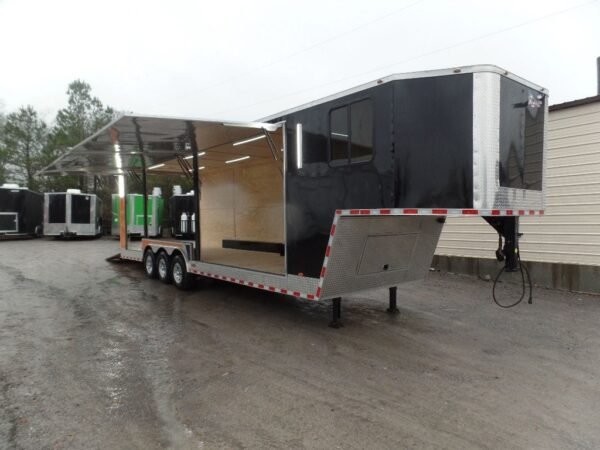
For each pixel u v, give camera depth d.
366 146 4.82
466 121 4.27
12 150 29.78
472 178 4.24
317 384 3.85
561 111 8.10
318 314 6.34
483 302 7.12
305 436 2.97
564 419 3.24
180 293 7.86
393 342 5.06
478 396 3.63
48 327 5.62
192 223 11.34
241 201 9.70
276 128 5.93
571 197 8.00
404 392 3.70
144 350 4.74
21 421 3.15
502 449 2.83
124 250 11.08
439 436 2.98
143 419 3.20
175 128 6.04
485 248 9.29
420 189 4.45
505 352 4.74
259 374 4.07
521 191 4.70
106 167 10.48
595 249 7.72
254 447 2.83
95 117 31.41
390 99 4.58
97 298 7.42
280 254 8.49
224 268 6.89
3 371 4.11
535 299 7.34
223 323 5.84
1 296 7.56
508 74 4.47
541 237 8.37
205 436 2.97
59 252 15.23
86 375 4.03
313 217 5.41
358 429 3.07
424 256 6.27
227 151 7.95
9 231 20.66
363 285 5.65
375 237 5.32
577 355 4.65
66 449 2.79
